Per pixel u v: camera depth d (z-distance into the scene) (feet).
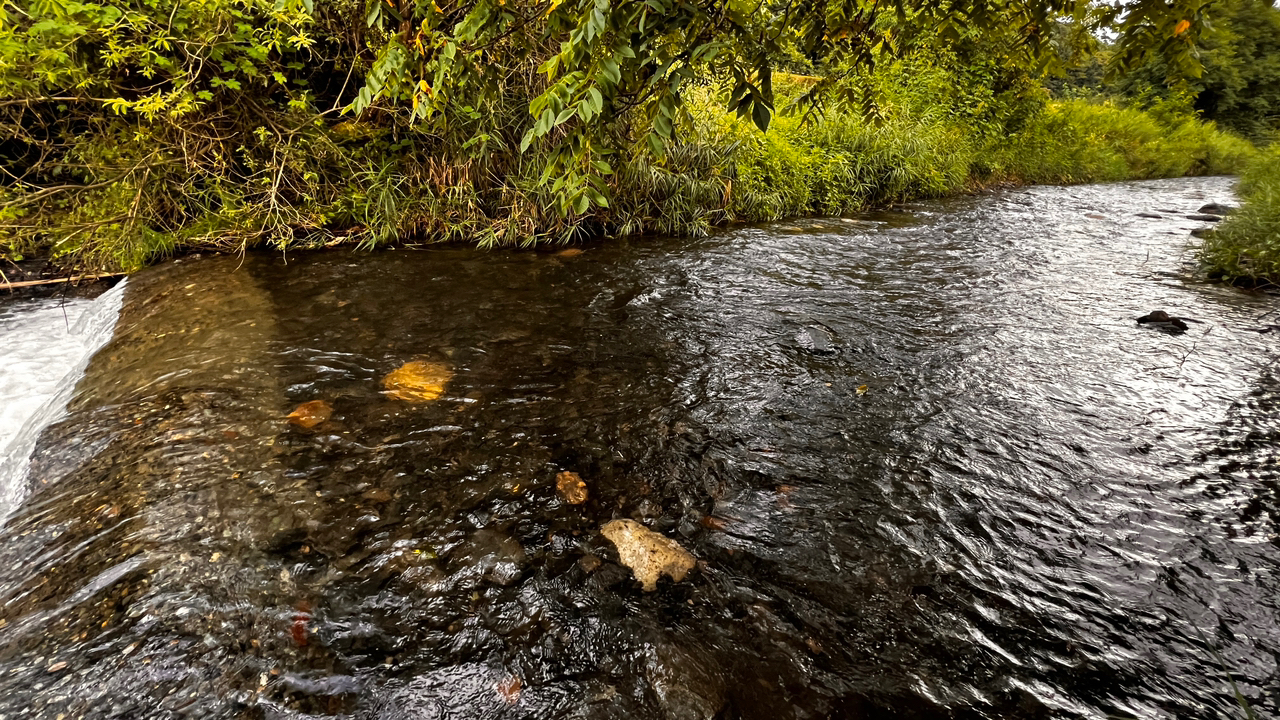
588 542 5.54
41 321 12.99
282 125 17.06
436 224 18.92
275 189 16.56
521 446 7.16
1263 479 6.36
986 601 4.85
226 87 15.80
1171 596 4.84
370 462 6.76
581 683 4.14
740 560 5.34
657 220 20.66
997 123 37.86
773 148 24.53
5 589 4.96
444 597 4.87
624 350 10.18
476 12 4.91
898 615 4.73
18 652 4.28
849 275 15.11
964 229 21.62
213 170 16.96
